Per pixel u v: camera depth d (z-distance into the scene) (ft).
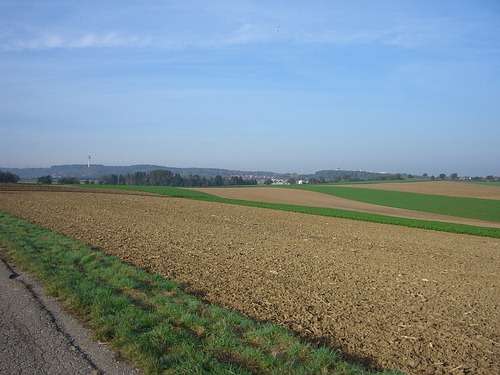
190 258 43.75
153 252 46.39
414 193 249.75
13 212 86.48
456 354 20.31
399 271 42.70
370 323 24.53
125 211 101.96
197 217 95.96
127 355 18.53
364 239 71.10
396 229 91.56
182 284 32.30
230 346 19.51
